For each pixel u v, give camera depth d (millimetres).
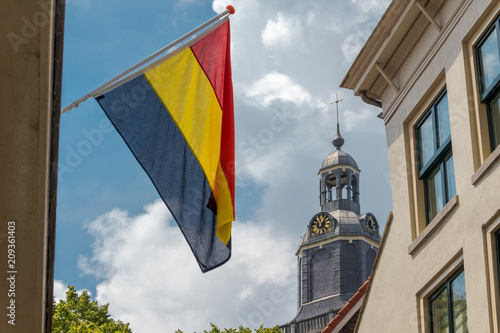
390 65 14789
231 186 12055
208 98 12305
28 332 7809
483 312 10227
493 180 10750
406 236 13328
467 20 12148
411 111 13875
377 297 14258
